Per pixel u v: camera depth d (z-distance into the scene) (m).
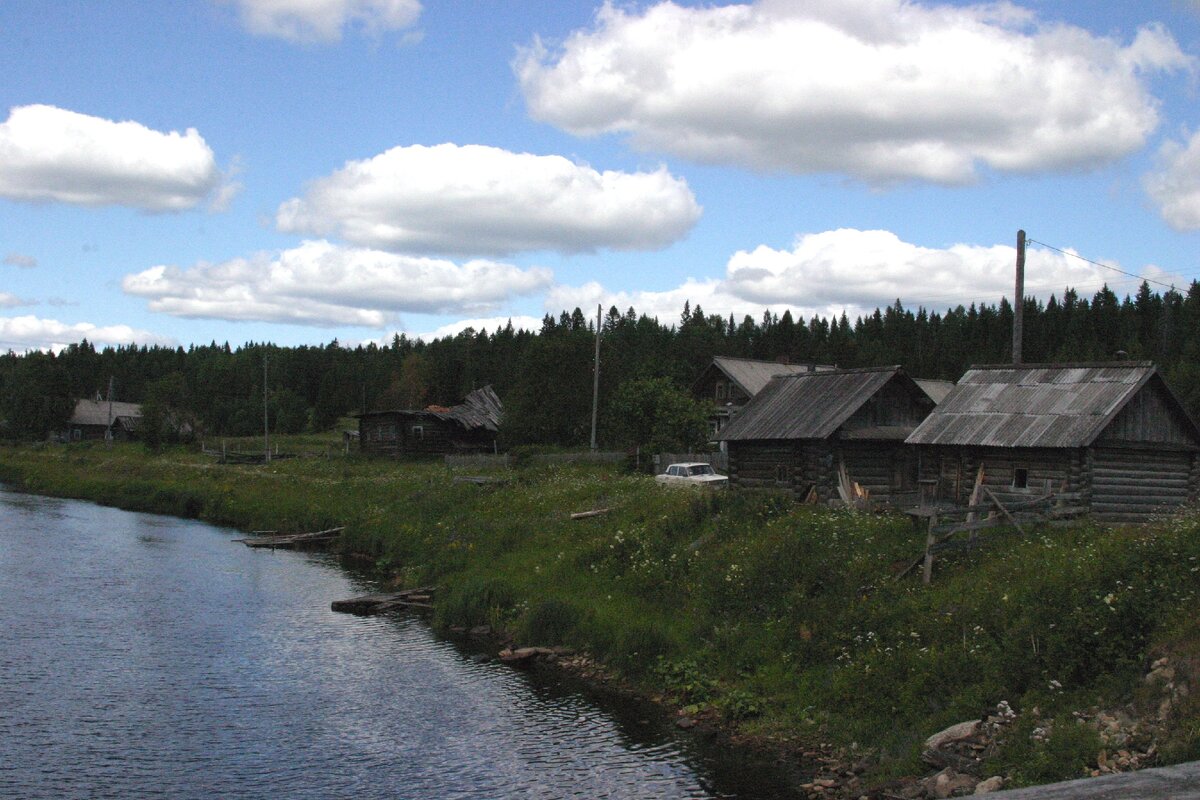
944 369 117.12
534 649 23.61
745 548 25.94
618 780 16.03
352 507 47.34
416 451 73.31
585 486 40.72
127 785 15.70
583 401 65.75
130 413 119.44
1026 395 29.33
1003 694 16.09
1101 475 27.00
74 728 18.28
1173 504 27.92
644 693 20.77
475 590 27.83
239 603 29.81
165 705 19.75
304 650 24.30
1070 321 124.81
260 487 56.91
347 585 33.16
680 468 43.53
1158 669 14.54
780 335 138.00
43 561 36.59
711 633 22.23
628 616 24.50
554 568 29.16
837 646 19.70
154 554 39.03
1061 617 16.95
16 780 15.77
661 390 53.53
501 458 61.66
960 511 22.88
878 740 16.50
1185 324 106.88
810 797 15.14
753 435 34.88
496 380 117.81
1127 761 12.79
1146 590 16.58
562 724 18.86
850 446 33.66
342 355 184.25
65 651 23.67
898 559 23.66
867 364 123.62
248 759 16.89
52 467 78.38
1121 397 26.89
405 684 21.45
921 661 17.88
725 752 17.25
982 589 20.08
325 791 15.57
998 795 4.32
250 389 148.88
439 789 15.67
